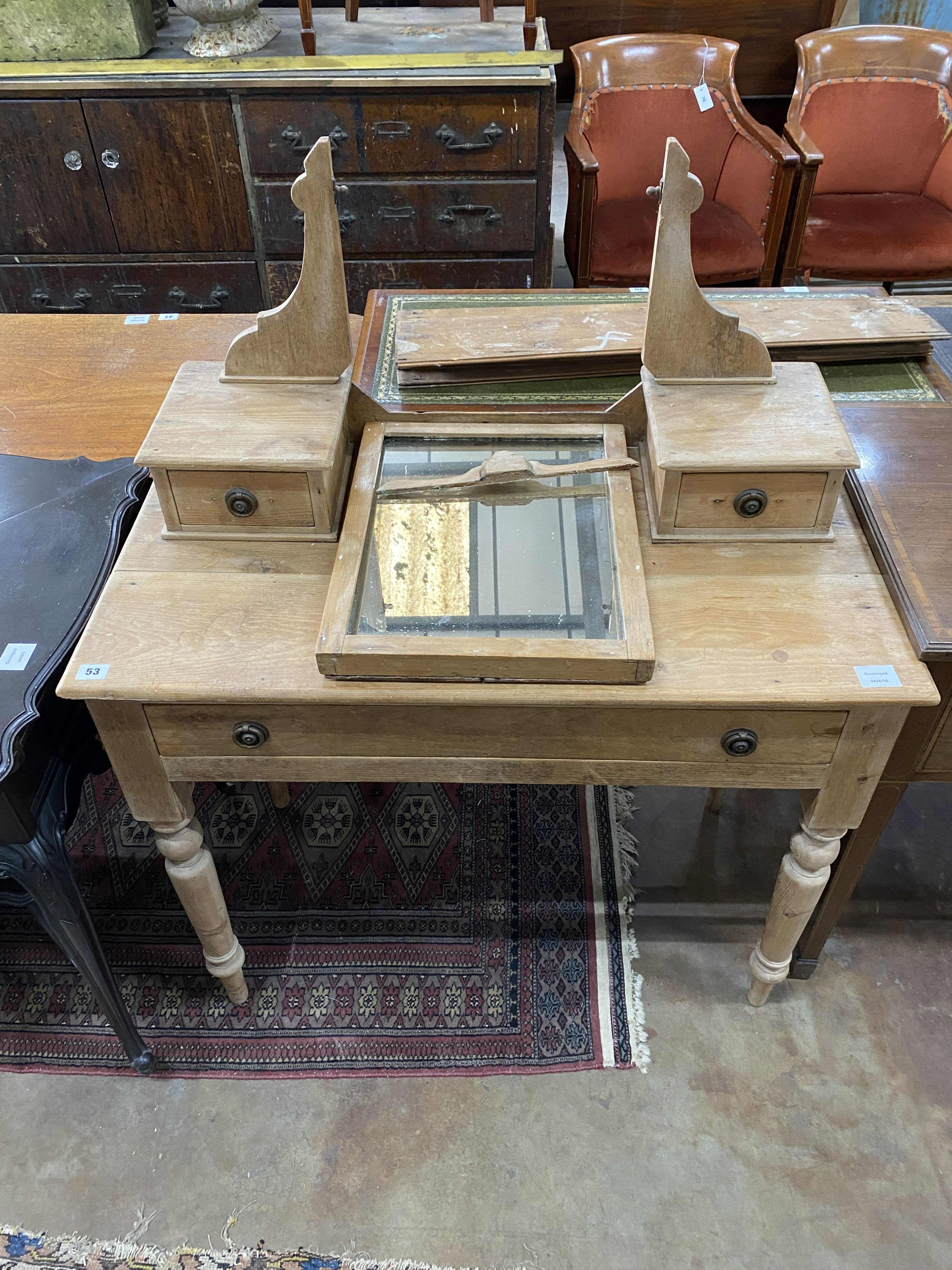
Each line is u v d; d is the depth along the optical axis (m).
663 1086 1.63
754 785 1.34
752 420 1.33
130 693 1.18
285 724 1.26
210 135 2.75
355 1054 1.68
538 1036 1.69
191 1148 1.57
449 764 1.33
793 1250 1.44
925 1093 1.62
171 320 2.11
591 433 1.46
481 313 1.87
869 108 3.14
